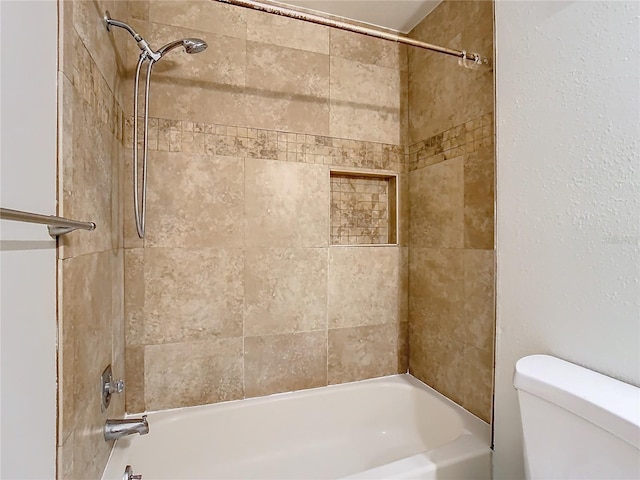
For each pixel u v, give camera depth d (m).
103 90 0.95
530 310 0.98
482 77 1.29
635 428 0.61
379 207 1.80
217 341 1.41
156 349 1.33
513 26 1.03
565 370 0.82
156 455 1.24
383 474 0.99
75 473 0.71
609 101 0.79
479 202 1.31
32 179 0.53
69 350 0.67
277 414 1.46
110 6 1.03
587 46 0.83
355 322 1.66
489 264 1.26
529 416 0.83
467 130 1.36
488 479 1.10
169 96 1.34
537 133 0.96
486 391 1.27
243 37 1.45
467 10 1.37
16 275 0.48
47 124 0.59
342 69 1.63
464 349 1.38
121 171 1.22
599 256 0.81
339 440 1.53
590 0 0.83
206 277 1.40
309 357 1.57
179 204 1.35
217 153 1.40
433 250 1.57
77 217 0.72
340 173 1.68
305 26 1.56
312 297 1.57
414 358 1.71
